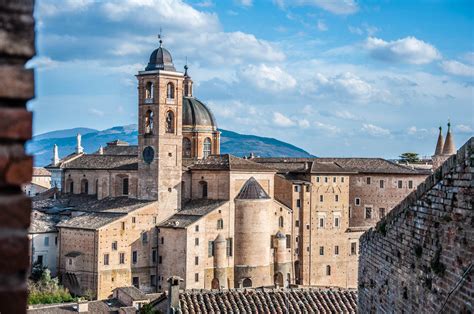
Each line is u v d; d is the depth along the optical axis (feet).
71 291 479.00
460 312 73.56
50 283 453.58
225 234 499.92
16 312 32.60
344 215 568.82
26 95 33.45
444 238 78.84
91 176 569.64
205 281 489.67
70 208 539.29
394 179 601.21
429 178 84.64
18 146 33.65
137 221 490.08
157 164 506.07
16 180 33.27
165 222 501.15
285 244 529.86
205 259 489.67
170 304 173.17
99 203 533.55
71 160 595.88
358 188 599.16
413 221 90.33
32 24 33.58
